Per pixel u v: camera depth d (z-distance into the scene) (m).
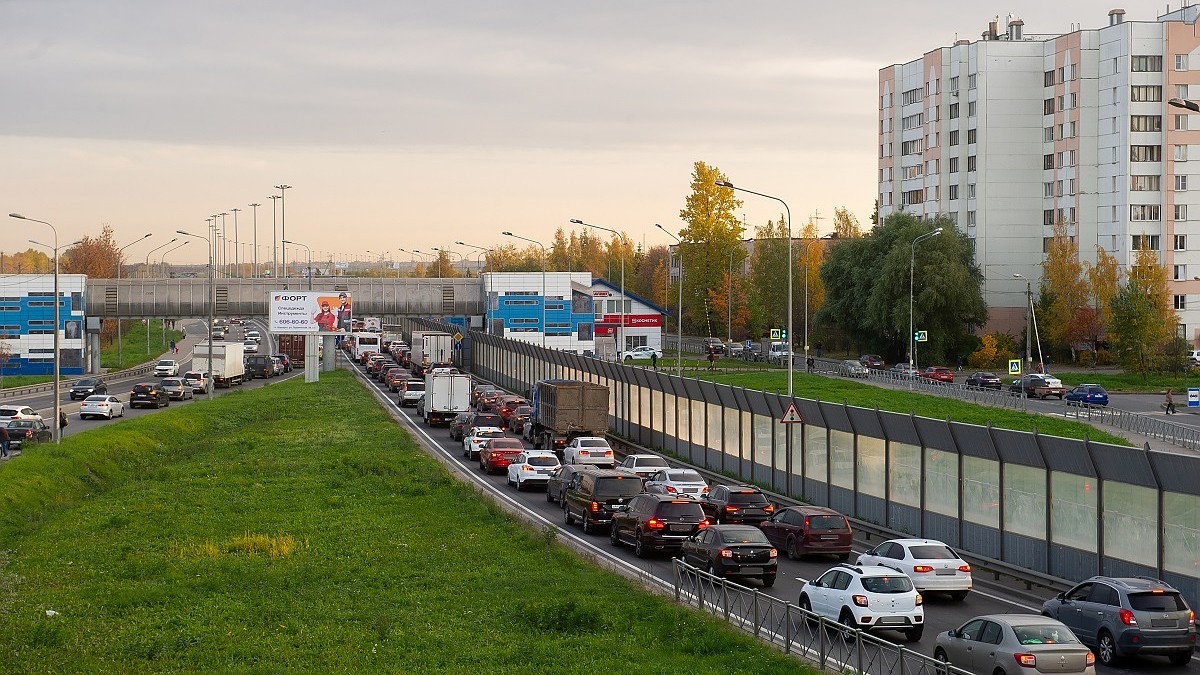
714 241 150.50
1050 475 29.70
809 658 22.12
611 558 34.34
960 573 28.23
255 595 28.52
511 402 74.75
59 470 48.31
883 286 119.94
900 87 146.50
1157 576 26.25
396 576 30.53
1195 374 105.31
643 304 147.12
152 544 35.03
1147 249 116.38
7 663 22.28
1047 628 19.86
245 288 121.19
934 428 34.06
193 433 69.38
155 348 182.50
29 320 118.94
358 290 124.38
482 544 34.72
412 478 49.16
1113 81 124.69
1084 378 103.19
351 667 22.03
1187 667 22.67
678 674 21.02
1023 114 132.62
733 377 105.00
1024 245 133.00
